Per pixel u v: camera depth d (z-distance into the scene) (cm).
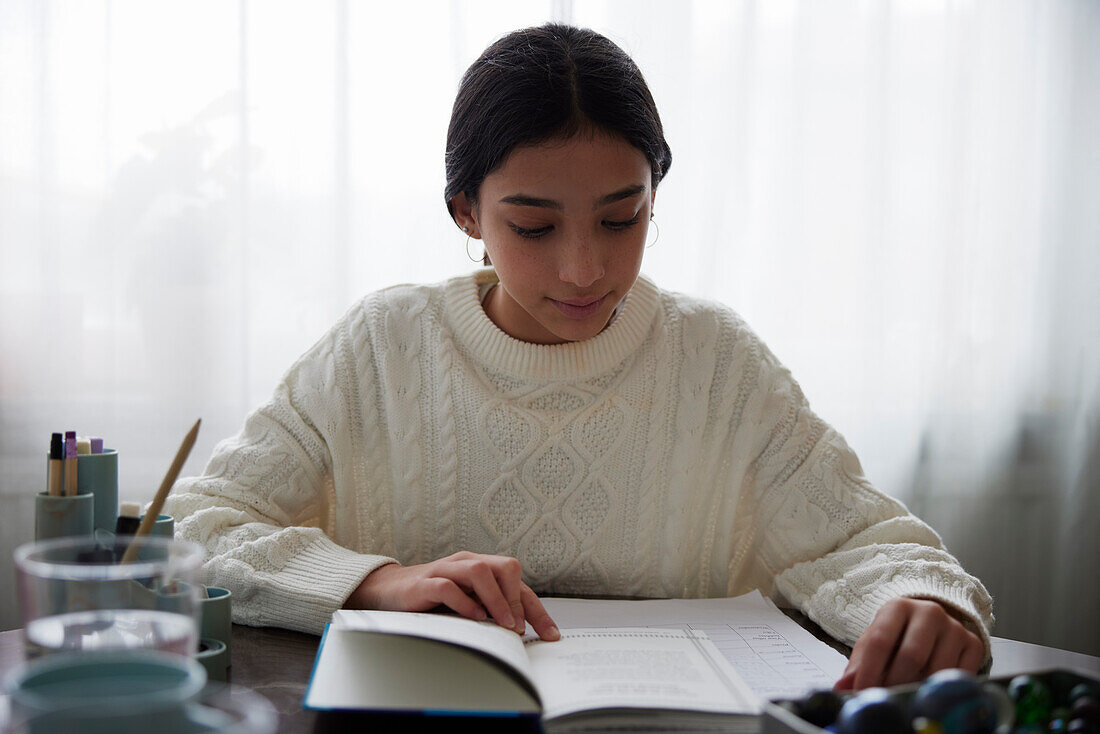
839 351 210
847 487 112
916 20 211
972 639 77
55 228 191
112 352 194
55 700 45
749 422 120
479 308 121
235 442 117
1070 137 218
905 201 213
